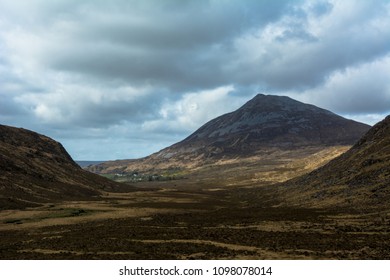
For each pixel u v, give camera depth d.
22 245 49.75
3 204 94.06
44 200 111.31
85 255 40.19
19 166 130.00
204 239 49.12
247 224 63.34
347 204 79.44
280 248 41.16
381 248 39.78
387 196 74.31
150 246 44.66
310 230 53.56
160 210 96.62
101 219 79.25
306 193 106.19
